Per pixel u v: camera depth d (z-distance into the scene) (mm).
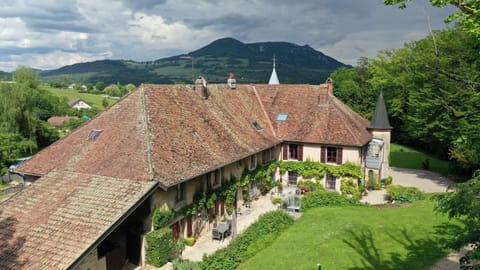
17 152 50375
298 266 17156
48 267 13797
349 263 17078
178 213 19797
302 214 26062
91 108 110375
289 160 32688
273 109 35281
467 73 27500
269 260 18062
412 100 35625
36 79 95438
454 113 28312
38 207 17500
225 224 22500
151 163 18484
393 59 41500
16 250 14914
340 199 27672
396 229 20953
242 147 26062
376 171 32875
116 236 19438
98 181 18266
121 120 22312
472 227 8750
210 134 24797
